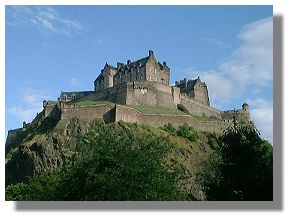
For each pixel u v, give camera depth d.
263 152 42.19
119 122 118.94
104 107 123.56
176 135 127.44
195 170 111.44
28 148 119.19
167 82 163.88
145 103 140.75
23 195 61.31
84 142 41.84
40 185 62.41
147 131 120.81
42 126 131.38
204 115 158.12
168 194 40.78
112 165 39.19
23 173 116.94
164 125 129.62
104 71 171.25
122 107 122.19
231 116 163.38
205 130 138.62
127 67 165.25
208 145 129.38
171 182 43.19
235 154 42.94
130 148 40.31
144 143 42.59
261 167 40.91
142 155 40.22
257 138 43.59
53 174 59.59
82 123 121.75
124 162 39.00
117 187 37.81
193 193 53.53
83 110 124.50
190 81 173.50
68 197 38.38
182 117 133.38
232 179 41.72
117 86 143.75
